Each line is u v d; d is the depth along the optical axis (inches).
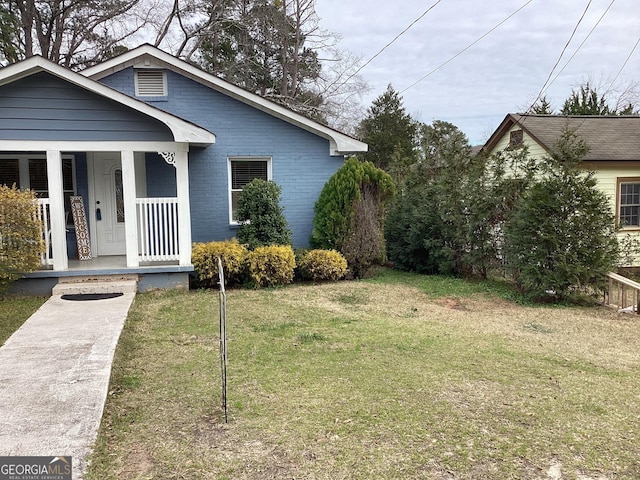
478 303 328.2
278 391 162.6
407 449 126.4
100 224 388.8
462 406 152.9
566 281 321.7
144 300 304.3
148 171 394.3
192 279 351.3
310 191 425.7
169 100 401.1
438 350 212.1
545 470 118.0
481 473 116.2
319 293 337.7
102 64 387.2
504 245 380.2
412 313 290.2
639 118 600.4
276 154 417.1
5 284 290.4
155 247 355.6
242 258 349.1
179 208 331.6
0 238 281.7
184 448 125.9
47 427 130.8
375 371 183.0
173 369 183.3
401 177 605.0
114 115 314.2
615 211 490.6
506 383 173.9
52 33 749.9
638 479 114.7
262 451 124.7
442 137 524.4
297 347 212.2
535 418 145.7
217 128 406.6
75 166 382.6
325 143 424.5
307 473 115.3
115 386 166.2
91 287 304.8
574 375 185.3
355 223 392.2
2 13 647.8
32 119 303.4
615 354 216.7
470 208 404.5
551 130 541.6
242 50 895.1
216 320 258.7
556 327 266.4
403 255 469.4
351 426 138.1
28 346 198.1
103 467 116.2
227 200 411.5
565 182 327.6
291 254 360.2
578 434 136.2
